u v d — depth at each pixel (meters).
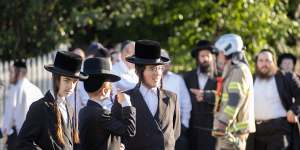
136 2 14.60
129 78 10.30
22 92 11.89
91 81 7.96
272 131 11.23
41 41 14.86
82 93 9.77
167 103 8.55
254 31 14.79
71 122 7.80
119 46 12.84
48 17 14.76
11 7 14.69
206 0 14.86
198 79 11.79
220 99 9.96
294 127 11.32
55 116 7.60
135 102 8.45
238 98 9.59
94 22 14.55
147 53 8.45
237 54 9.78
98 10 14.28
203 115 11.69
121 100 8.06
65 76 7.67
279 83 11.25
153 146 8.38
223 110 9.67
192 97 11.77
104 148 7.89
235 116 9.62
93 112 7.86
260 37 14.79
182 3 14.90
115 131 7.88
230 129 9.68
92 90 7.97
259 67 11.30
